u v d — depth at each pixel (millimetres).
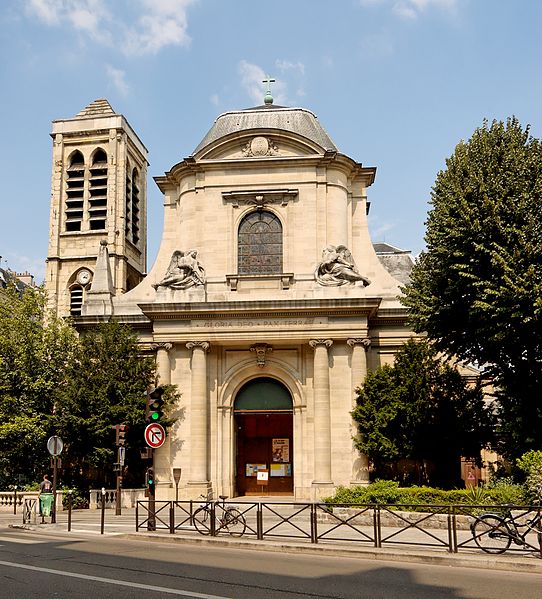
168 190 38344
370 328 34781
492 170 25594
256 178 35906
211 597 10484
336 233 35344
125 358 33281
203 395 32844
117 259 49312
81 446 32062
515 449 25938
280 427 35188
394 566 14125
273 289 34125
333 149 38469
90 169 51438
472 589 11438
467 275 24078
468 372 36062
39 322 37656
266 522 23359
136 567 13586
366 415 30125
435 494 22172
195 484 31984
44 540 19031
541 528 14742
